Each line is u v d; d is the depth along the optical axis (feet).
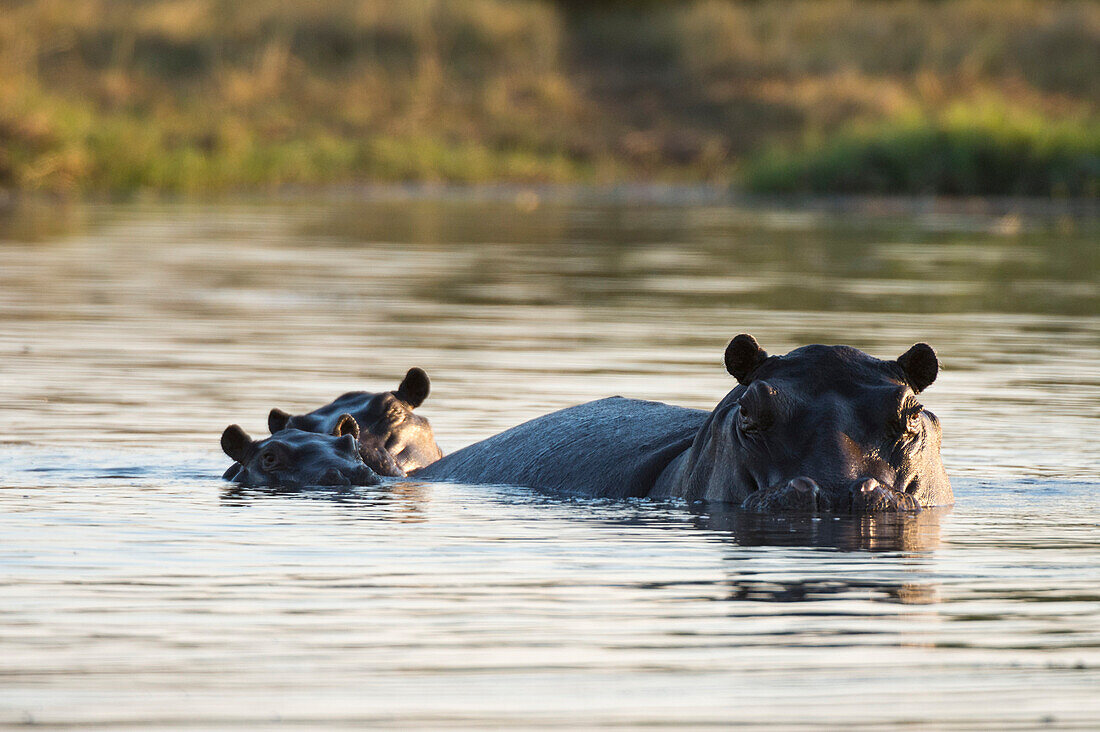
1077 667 65.57
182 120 516.73
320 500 108.17
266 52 574.56
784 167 487.20
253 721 58.03
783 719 58.75
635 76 616.80
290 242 323.98
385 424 130.82
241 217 385.09
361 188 498.69
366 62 590.96
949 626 71.72
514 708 59.67
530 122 570.46
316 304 230.89
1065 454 128.57
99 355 181.37
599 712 59.31
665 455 112.88
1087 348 192.44
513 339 198.18
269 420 128.88
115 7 586.04
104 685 62.08
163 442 133.90
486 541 91.66
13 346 186.29
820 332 203.82
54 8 566.36
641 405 127.34
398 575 81.82
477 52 616.39
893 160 474.08
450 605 75.05
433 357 182.91
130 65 551.18
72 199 428.97
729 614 73.51
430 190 493.77
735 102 588.50
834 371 101.24
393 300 237.04
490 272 276.62
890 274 276.82
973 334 203.82
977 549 89.35
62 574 81.46
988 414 147.84
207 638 68.95
